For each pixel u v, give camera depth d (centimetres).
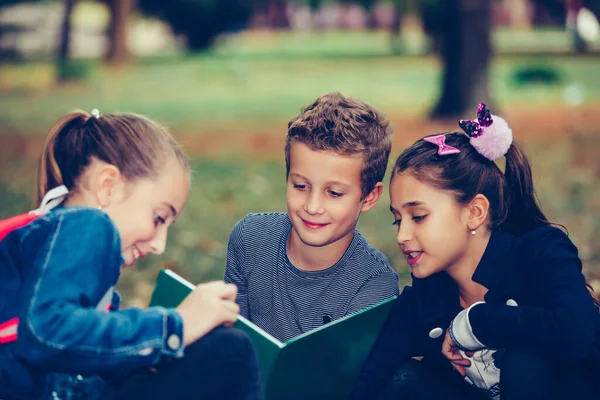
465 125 262
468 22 1298
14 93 1827
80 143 223
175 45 3738
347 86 1973
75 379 214
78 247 203
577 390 250
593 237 577
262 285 293
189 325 212
